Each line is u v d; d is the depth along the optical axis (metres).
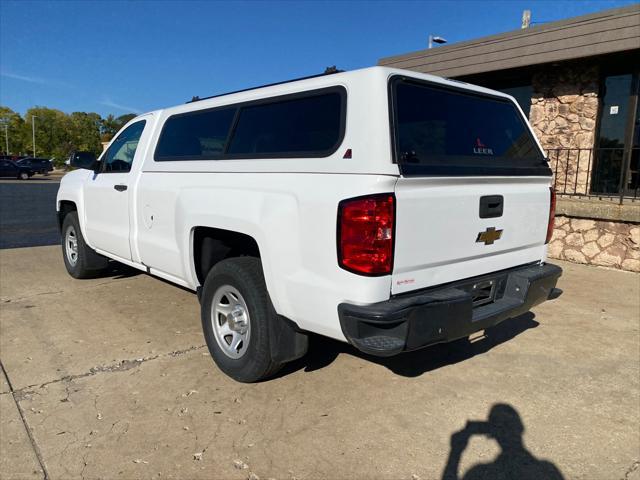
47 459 2.55
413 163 2.62
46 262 7.10
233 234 3.44
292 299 2.84
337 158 2.65
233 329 3.35
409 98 2.80
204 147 3.73
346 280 2.55
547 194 3.64
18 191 25.22
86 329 4.34
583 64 8.41
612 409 3.11
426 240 2.71
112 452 2.61
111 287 5.68
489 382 3.46
